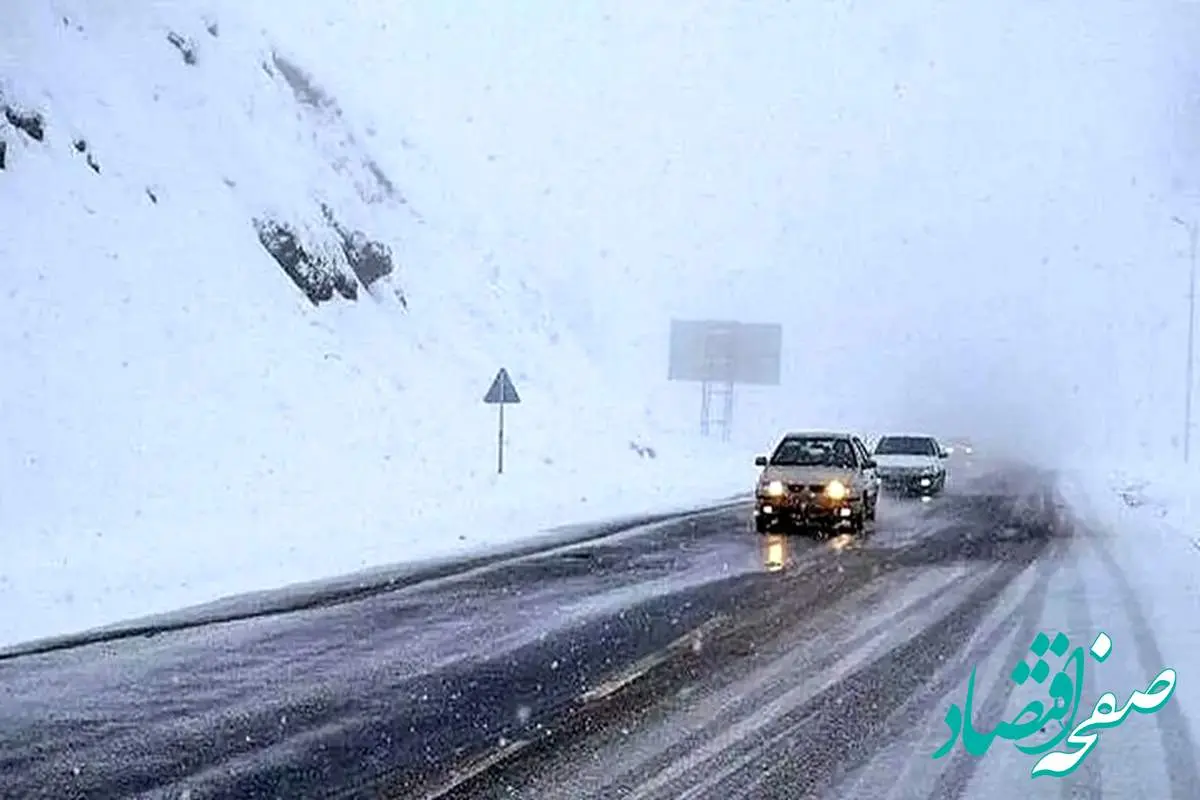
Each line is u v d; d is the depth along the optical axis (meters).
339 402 32.12
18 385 23.03
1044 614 15.60
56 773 8.75
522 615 15.40
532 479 34.34
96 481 22.08
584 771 8.90
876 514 31.41
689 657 12.95
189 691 11.20
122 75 35.41
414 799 8.25
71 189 29.38
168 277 30.11
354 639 13.70
